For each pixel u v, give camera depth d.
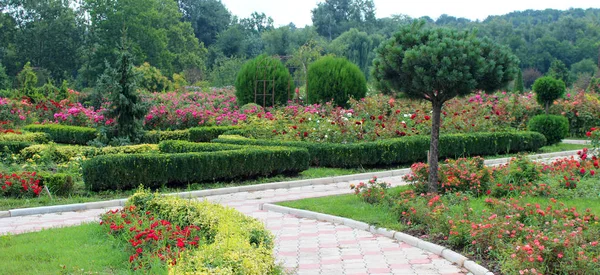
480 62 8.39
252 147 12.65
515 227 6.33
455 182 9.27
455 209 8.06
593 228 6.28
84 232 7.18
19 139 16.06
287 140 14.77
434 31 8.78
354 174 12.51
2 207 9.39
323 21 64.00
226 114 20.77
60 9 50.06
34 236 7.14
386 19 66.50
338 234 7.71
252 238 5.91
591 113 21.19
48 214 9.27
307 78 23.34
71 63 49.62
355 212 8.59
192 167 11.27
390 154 13.41
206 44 65.06
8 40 48.47
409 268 6.12
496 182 9.34
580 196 8.98
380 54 9.08
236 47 60.66
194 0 65.25
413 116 15.36
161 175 11.01
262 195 10.78
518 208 7.09
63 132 19.53
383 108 17.27
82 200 9.96
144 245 5.96
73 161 12.54
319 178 12.06
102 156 10.68
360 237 7.52
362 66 51.31
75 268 5.57
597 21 61.34
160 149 13.78
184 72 48.00
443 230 6.99
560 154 15.91
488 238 6.20
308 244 7.24
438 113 9.10
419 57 8.38
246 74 24.64
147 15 45.06
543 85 18.59
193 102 24.45
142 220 6.94
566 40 52.78
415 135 14.68
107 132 15.76
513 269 5.45
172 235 6.15
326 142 14.27
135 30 44.44
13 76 47.12
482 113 17.41
